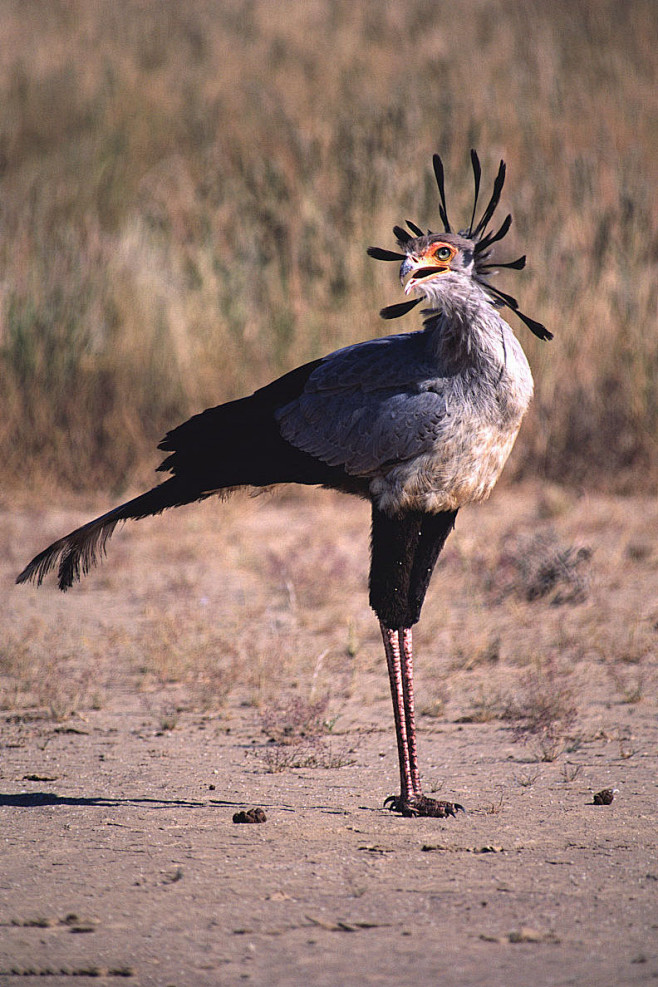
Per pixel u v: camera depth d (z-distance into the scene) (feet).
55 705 31.96
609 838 20.99
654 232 73.72
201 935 16.47
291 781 25.32
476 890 18.25
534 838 21.03
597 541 54.29
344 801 23.76
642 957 15.58
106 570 50.65
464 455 23.67
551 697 30.96
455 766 26.58
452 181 76.28
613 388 68.33
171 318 69.97
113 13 119.14
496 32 112.06
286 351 68.90
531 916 17.12
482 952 15.80
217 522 59.11
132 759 27.17
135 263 72.18
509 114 92.43
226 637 39.55
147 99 100.78
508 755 27.40
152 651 36.60
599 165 81.15
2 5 120.98
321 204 75.87
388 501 23.98
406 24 114.83
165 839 20.98
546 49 105.81
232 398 67.87
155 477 65.26
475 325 23.58
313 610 43.93
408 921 16.96
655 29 109.70
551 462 66.80
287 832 21.44
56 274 70.33
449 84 99.25
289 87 102.89
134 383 68.80
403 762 23.15
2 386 67.21
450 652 38.27
